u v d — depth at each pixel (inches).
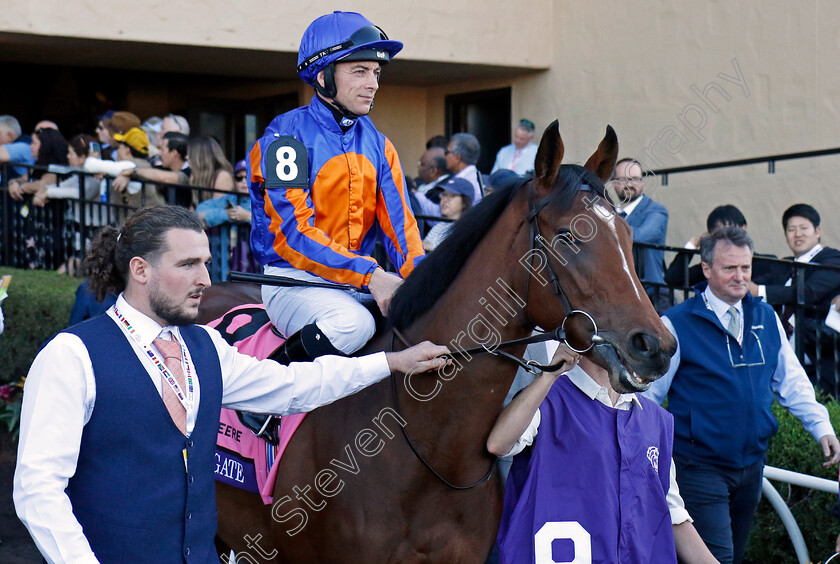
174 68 336.2
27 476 71.6
